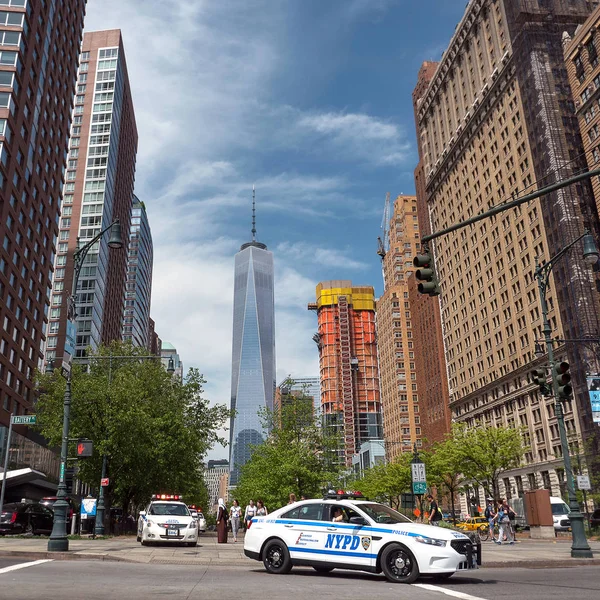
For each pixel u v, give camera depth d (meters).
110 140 123.31
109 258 122.75
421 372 129.62
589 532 33.50
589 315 70.81
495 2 93.81
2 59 63.53
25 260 68.38
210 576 12.75
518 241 84.94
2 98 62.19
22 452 64.56
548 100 81.06
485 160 96.06
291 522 13.81
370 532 12.64
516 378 83.94
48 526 29.73
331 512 13.51
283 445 51.25
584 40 74.62
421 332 129.62
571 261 73.44
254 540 14.16
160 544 23.72
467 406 100.69
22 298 68.62
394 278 165.50
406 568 11.97
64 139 84.19
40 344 75.50
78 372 36.66
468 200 101.62
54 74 78.25
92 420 35.47
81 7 92.38
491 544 27.27
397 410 154.00
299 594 9.68
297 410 52.50
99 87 127.94
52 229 79.75
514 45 87.38
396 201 170.75
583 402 69.25
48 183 77.00
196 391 46.84
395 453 152.62
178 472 45.16
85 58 131.12
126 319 173.50
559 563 17.36
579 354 70.50
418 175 127.44
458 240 105.00
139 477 39.28
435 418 119.19
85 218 116.56
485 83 96.88
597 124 72.62
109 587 10.23
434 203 116.69
